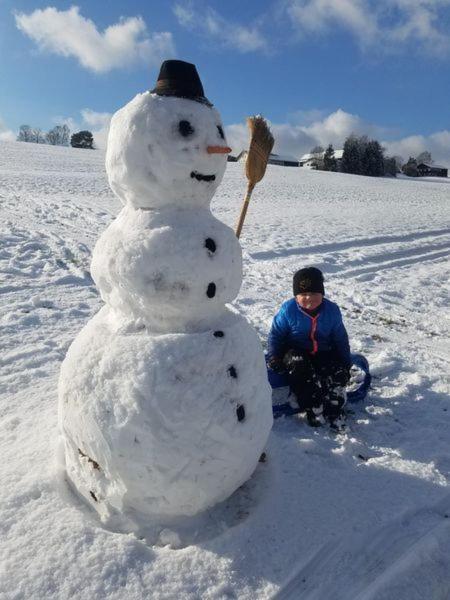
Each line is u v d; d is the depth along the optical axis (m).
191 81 2.17
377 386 4.04
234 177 29.55
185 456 2.05
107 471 2.11
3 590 1.94
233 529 2.26
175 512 2.21
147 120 2.06
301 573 2.12
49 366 4.05
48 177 20.88
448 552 2.31
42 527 2.21
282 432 3.26
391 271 9.20
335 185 33.88
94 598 1.94
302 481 2.68
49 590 1.95
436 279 8.76
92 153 41.66
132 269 2.06
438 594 2.14
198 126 2.10
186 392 2.04
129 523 2.25
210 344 2.12
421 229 14.82
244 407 2.18
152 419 2.01
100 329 2.26
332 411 3.35
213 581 2.04
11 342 4.50
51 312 5.39
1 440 2.91
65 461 2.59
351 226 14.26
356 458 2.96
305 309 3.47
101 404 2.06
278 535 2.29
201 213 2.21
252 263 8.88
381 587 2.08
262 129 2.64
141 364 2.04
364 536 2.33
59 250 8.09
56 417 3.15
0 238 8.45
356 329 5.70
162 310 2.12
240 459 2.20
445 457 3.03
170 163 2.06
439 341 5.50
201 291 2.11
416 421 3.51
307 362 3.39
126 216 2.22
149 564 2.08
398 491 2.67
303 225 13.72
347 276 8.60
